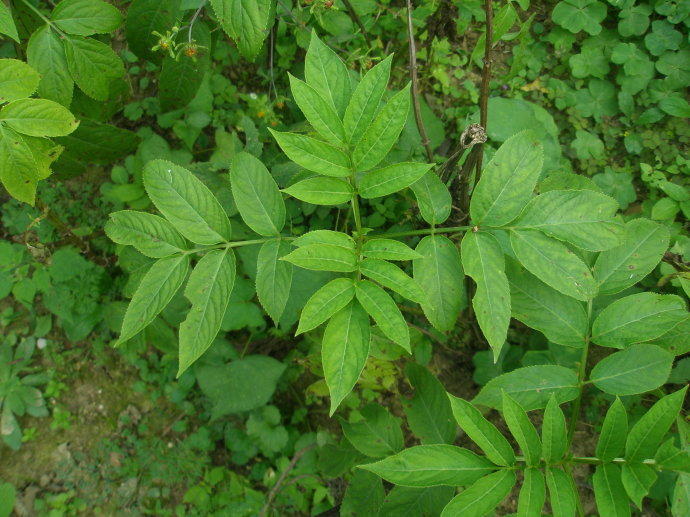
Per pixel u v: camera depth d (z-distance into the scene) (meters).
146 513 0.76
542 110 0.77
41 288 0.74
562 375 0.49
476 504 0.41
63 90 0.54
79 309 0.75
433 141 0.74
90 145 0.67
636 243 0.51
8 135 0.45
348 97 0.45
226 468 0.78
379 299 0.42
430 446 0.43
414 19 0.76
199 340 0.46
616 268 0.51
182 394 0.78
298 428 0.78
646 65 0.77
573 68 0.78
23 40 0.60
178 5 0.59
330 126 0.44
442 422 0.58
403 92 0.42
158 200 0.46
